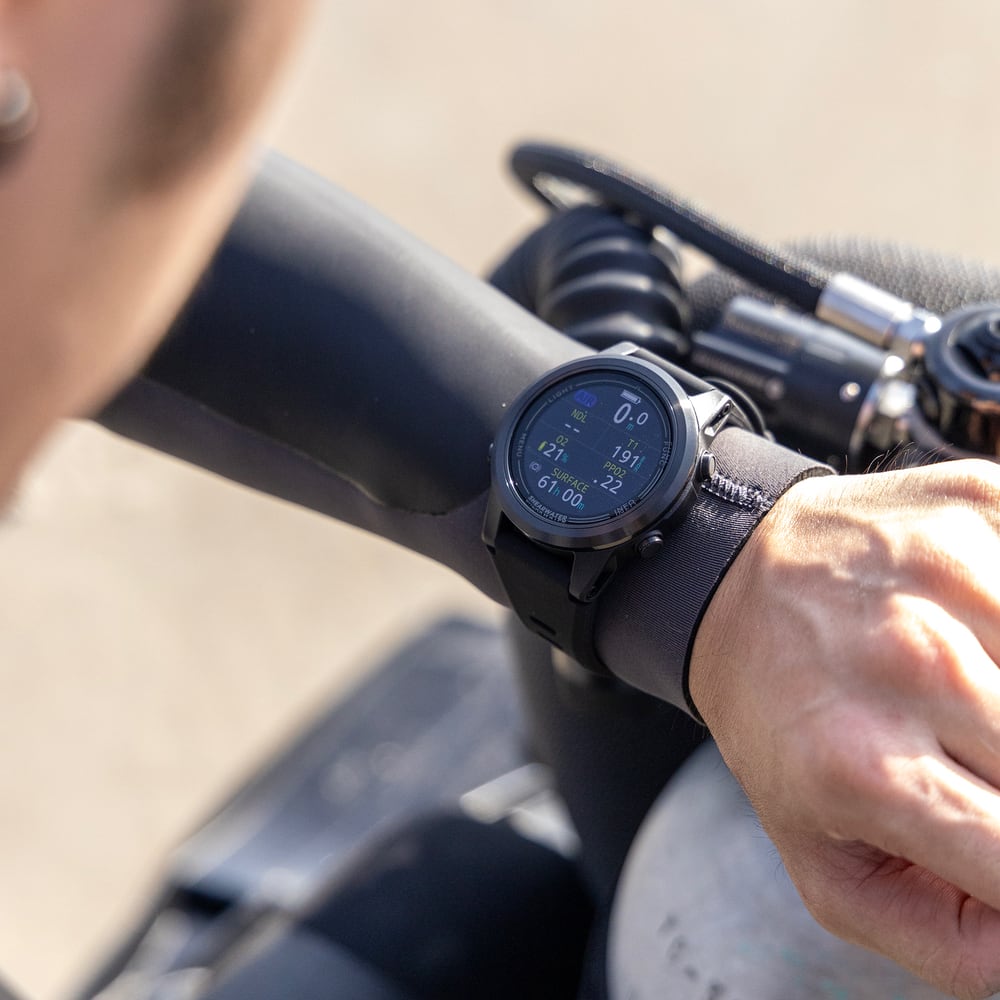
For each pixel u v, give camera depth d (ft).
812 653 1.69
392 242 1.95
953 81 5.49
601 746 2.03
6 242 1.09
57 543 4.66
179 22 1.08
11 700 4.40
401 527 1.94
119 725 4.33
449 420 1.89
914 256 2.15
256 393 1.91
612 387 1.87
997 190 5.19
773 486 1.81
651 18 5.84
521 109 5.57
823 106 5.49
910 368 1.94
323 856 2.50
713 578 1.78
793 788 1.65
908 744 1.63
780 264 1.99
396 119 5.58
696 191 5.29
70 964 3.89
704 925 1.78
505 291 2.19
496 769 2.54
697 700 1.78
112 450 4.86
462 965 2.10
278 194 1.94
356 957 2.10
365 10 5.90
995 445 1.88
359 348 1.90
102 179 1.12
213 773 4.22
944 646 1.65
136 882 4.05
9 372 1.18
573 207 2.15
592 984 1.98
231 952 2.31
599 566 1.82
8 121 1.02
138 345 1.40
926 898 1.62
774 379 1.97
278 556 4.58
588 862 2.11
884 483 1.77
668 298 2.04
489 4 5.88
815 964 1.73
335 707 2.72
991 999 1.63
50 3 1.03
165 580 4.56
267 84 1.19
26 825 4.18
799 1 5.83
